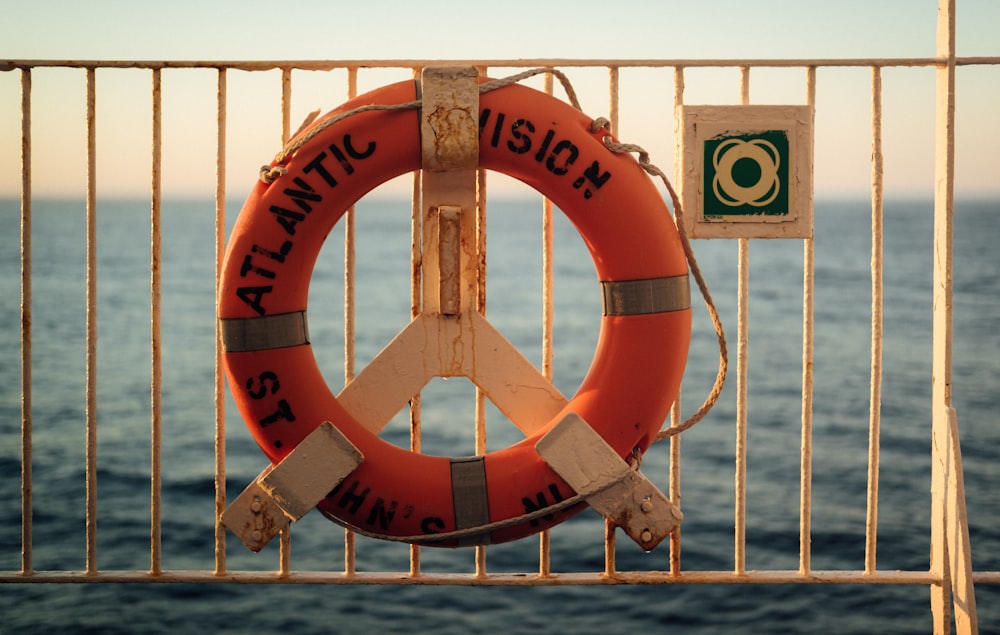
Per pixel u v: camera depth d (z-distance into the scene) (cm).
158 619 520
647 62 330
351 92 333
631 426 314
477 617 548
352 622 534
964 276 2931
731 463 970
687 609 555
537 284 3028
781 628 523
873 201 338
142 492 830
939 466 346
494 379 329
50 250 3891
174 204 12606
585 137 311
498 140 310
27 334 343
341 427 316
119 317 2092
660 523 310
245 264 310
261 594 567
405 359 328
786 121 325
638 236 311
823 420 1177
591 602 570
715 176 326
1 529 721
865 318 2189
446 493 312
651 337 313
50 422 1110
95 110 333
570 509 319
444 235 319
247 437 1054
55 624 504
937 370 346
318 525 749
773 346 1823
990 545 691
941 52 338
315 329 2136
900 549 705
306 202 309
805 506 346
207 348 1709
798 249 4103
